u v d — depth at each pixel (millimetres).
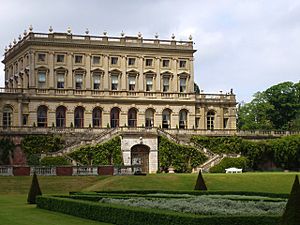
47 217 35031
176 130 98750
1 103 94812
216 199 36625
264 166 99375
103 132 91000
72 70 100250
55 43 99125
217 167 86625
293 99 141750
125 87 103062
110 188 60812
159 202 34562
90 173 69125
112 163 88375
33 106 96688
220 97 108500
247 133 102375
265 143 98812
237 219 25578
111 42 102375
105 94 101000
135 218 29047
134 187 61406
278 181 64812
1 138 89875
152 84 105062
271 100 143250
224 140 99812
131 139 89875
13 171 67000
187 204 32625
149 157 91125
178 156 92188
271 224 25703
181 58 106938
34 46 98375
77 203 35406
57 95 98188
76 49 100750
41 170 67812
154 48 104688
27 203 46656
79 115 99812
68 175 68062
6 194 59219
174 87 106125
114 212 31031
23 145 90625
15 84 107812
